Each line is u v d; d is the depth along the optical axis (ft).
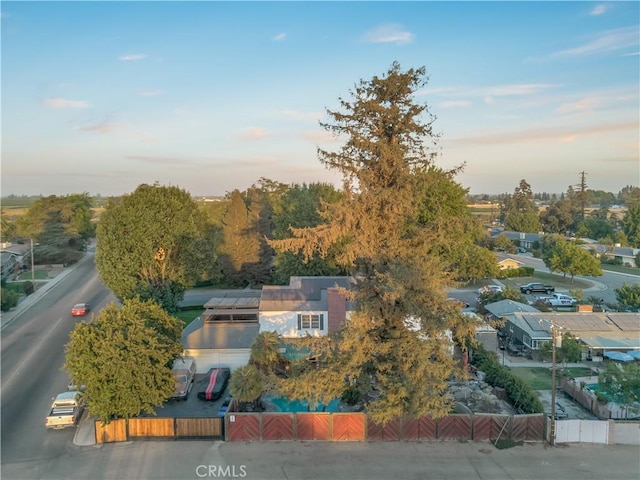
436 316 69.92
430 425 72.95
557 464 65.87
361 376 75.46
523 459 67.21
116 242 136.05
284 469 64.80
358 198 70.38
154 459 67.56
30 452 69.77
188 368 95.66
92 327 76.07
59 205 253.85
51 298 173.17
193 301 177.88
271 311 108.88
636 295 151.53
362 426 73.20
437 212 144.77
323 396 74.23
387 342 70.74
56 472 64.28
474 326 71.77
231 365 102.94
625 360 107.04
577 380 98.58
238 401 79.82
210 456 68.33
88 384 71.46
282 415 73.26
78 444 72.18
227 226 204.95
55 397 89.25
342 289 75.51
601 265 285.64
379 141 68.95
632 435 71.56
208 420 73.97
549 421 72.54
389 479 62.13
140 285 135.74
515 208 532.32
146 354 73.77
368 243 71.77
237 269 202.49
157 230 138.41
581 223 404.98
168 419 73.87
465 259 199.21
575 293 171.94
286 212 198.18
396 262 69.31
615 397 80.38
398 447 70.90
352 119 70.95
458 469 64.59
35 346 119.03
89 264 250.78
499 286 205.77
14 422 79.56
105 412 71.46
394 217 70.79
